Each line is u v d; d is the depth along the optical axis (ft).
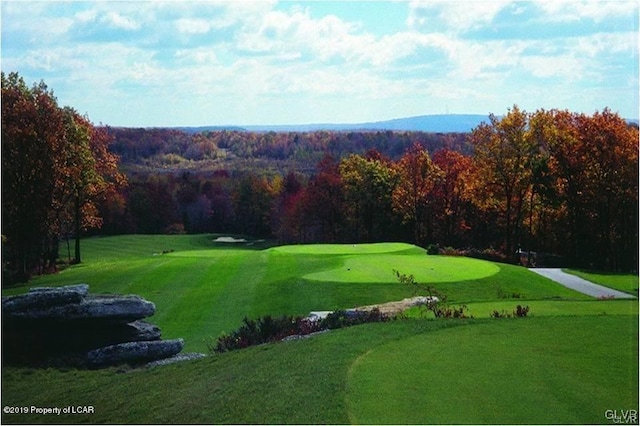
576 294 114.83
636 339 54.24
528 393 41.01
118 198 284.00
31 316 65.36
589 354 49.62
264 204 361.10
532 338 54.70
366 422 36.60
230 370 51.78
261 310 93.35
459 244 263.49
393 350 51.16
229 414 41.32
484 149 202.39
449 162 262.06
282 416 38.91
